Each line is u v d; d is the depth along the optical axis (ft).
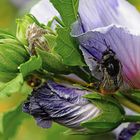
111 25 0.90
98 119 0.96
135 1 1.56
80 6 0.96
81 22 0.95
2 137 1.23
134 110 1.01
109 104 0.96
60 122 0.97
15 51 0.98
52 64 0.97
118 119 0.98
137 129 1.08
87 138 1.51
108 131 0.98
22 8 1.88
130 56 0.96
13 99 1.59
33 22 0.98
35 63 0.94
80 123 0.95
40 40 0.96
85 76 0.99
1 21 1.97
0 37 1.02
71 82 0.99
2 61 0.97
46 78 0.99
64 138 1.46
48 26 0.98
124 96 1.01
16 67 0.98
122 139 1.09
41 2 1.07
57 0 0.94
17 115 1.21
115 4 0.98
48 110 0.96
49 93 0.96
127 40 0.94
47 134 1.43
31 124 1.72
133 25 0.96
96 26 0.95
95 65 0.94
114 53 0.94
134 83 0.98
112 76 0.94
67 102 0.95
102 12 0.96
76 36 0.93
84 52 0.94
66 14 0.95
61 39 0.94
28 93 1.00
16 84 0.94
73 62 0.96
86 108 0.96
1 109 1.59
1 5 1.91
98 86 0.96
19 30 0.99
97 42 0.93
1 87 0.93
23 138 1.72
